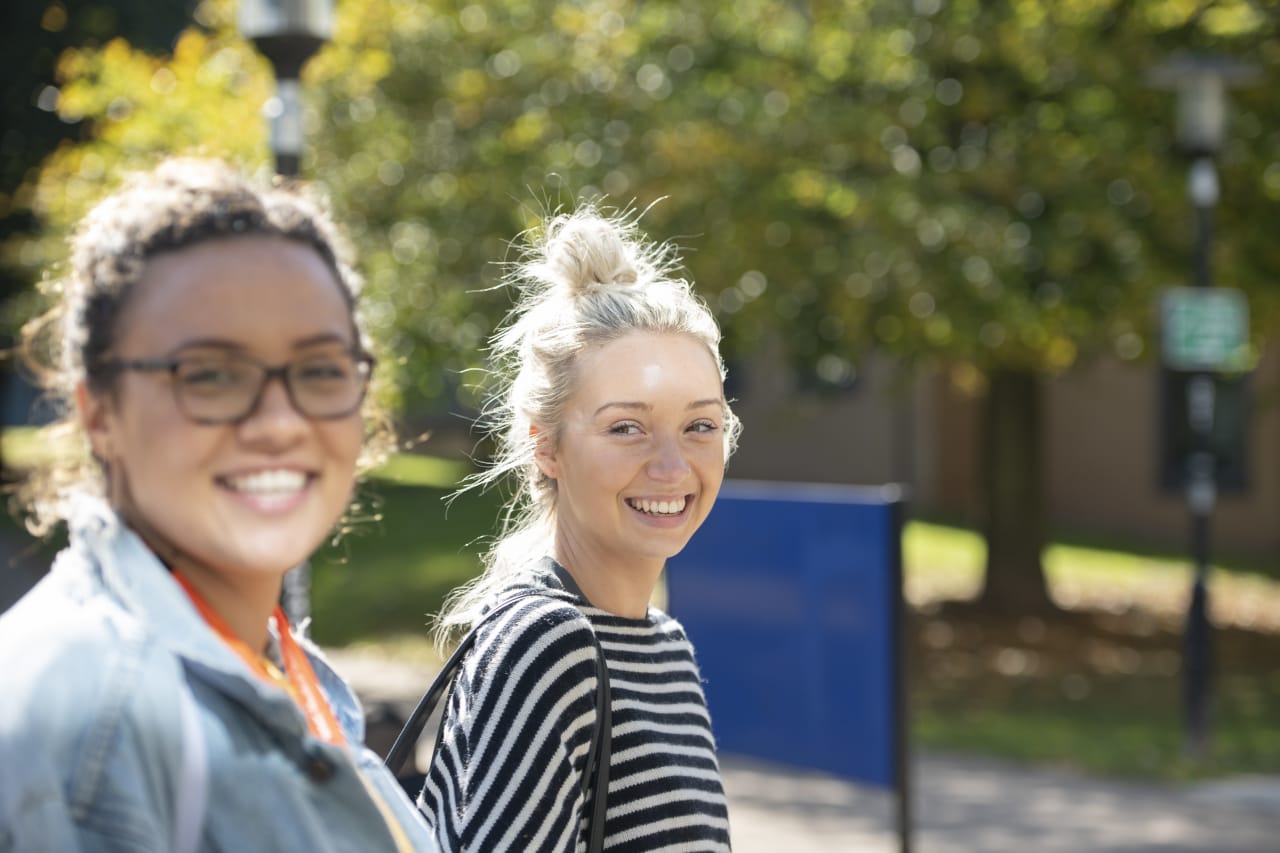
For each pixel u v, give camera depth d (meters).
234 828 1.29
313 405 1.38
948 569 17.62
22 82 19.94
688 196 11.12
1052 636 13.92
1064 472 23.23
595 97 11.79
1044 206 11.69
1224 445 9.87
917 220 11.05
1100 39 11.86
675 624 2.50
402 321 10.91
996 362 13.07
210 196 1.38
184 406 1.33
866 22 11.81
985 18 11.42
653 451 2.38
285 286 1.37
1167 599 16.66
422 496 21.62
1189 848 7.64
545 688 2.08
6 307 18.23
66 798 1.21
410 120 12.03
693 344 2.46
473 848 2.01
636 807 2.19
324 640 13.34
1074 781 9.16
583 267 2.48
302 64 5.88
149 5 20.02
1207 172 9.71
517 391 2.50
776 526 5.41
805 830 7.58
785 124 11.30
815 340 12.12
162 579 1.33
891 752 5.04
